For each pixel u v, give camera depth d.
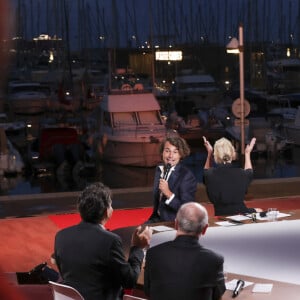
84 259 3.07
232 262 3.75
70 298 2.94
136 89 21.39
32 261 6.30
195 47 34.22
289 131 23.41
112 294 3.14
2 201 9.45
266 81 34.88
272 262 3.71
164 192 4.88
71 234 3.13
